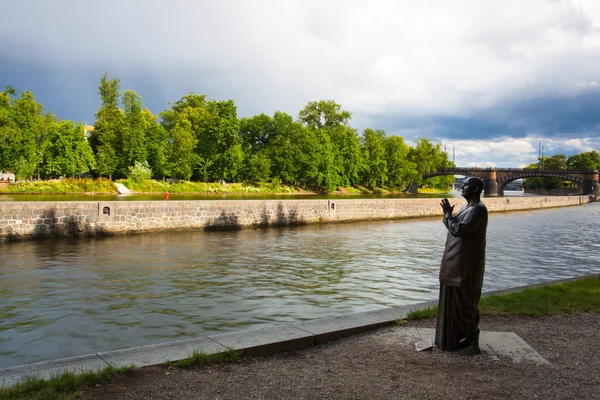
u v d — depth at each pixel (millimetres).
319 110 115375
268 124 106875
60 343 9117
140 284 14672
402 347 7000
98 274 16203
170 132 94938
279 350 6797
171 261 19141
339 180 100375
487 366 6238
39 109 83312
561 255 24172
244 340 6879
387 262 20156
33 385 5086
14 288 13875
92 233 26531
